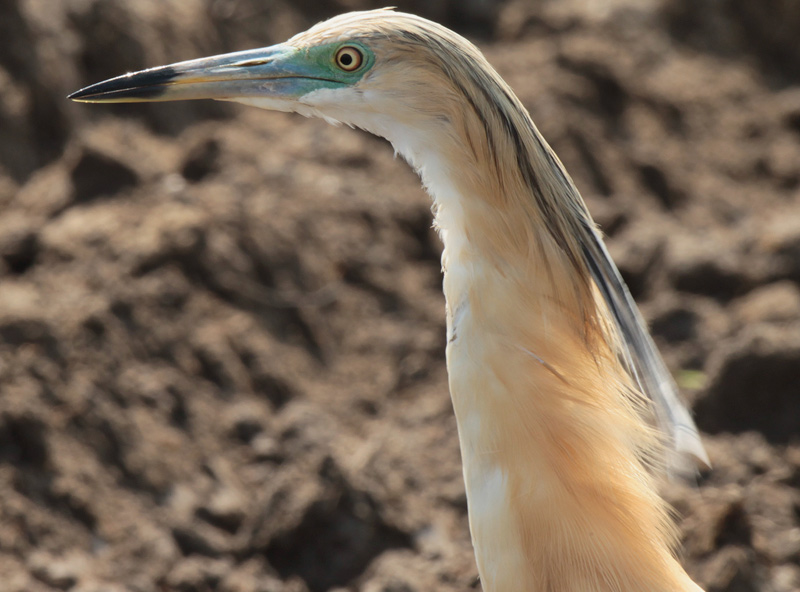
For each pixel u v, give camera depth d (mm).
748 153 16797
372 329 11953
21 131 12383
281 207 12391
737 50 19281
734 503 8656
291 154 13656
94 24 13625
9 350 9422
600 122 16297
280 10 16281
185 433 9828
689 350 11820
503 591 5223
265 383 10727
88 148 11883
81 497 8883
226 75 5504
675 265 12922
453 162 5047
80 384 9516
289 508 9078
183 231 11219
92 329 10000
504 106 4934
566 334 5137
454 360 5199
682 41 18953
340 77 5270
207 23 15086
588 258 5203
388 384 11352
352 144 14164
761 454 9984
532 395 5023
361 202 13125
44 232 11070
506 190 4984
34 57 12656
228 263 11383
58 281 10461
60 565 8383
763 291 12469
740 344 10484
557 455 5043
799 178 16438
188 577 8633
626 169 15641
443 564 8883
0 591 7992
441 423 10711
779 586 8461
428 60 5020
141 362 10109
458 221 5109
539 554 5082
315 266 12094
